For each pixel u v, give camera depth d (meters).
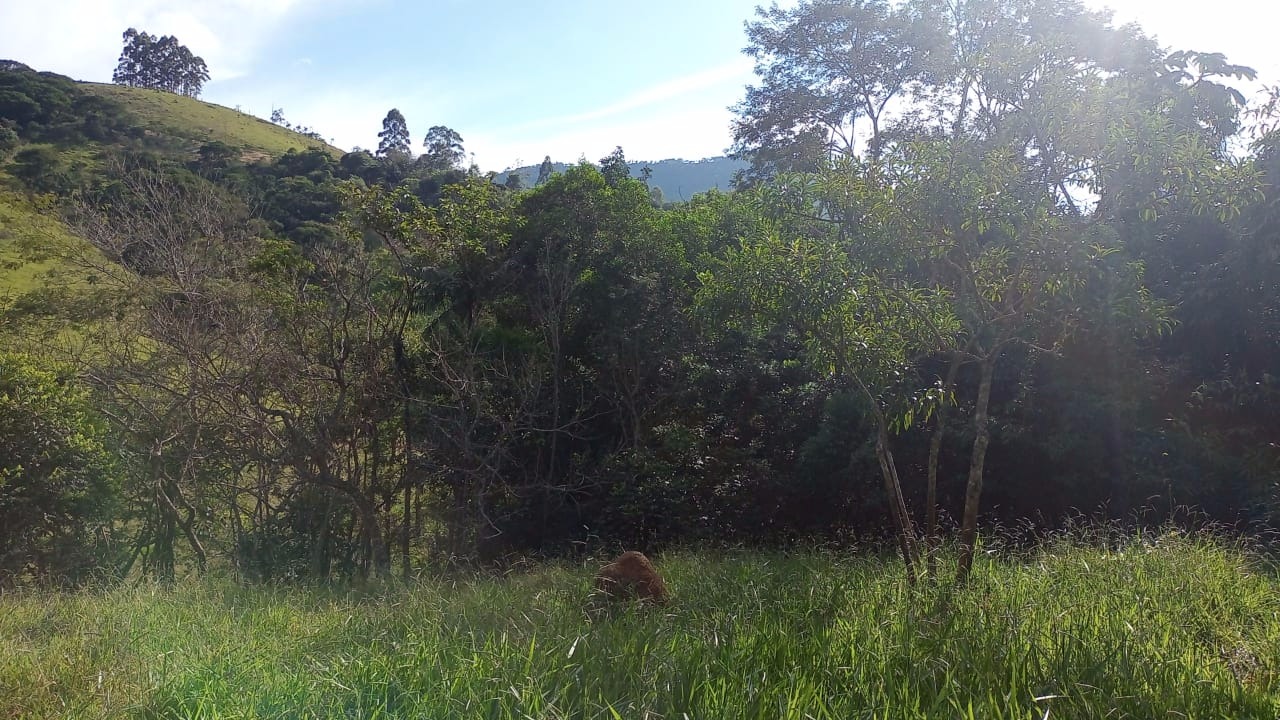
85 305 13.96
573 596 6.75
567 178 14.85
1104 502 9.78
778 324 6.60
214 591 9.52
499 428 13.80
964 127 7.89
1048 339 9.40
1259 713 3.52
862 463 10.98
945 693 3.52
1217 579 5.92
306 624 6.82
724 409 13.89
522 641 4.91
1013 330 6.15
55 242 14.34
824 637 4.56
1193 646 4.50
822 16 20.64
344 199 13.99
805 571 7.24
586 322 14.81
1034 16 10.20
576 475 14.18
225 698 4.20
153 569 13.32
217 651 5.32
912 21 19.62
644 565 6.35
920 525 11.06
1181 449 9.25
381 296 13.94
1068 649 4.06
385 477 13.34
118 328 13.02
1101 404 9.45
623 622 5.48
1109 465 9.74
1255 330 9.34
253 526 13.75
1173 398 9.83
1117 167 5.51
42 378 13.83
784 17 21.66
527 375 13.69
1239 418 9.45
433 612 6.34
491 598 7.08
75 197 14.24
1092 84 5.75
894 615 4.89
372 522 12.55
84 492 13.60
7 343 14.33
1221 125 9.40
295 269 13.03
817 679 3.94
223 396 11.83
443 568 12.66
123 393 12.41
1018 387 10.19
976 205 5.60
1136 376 9.63
